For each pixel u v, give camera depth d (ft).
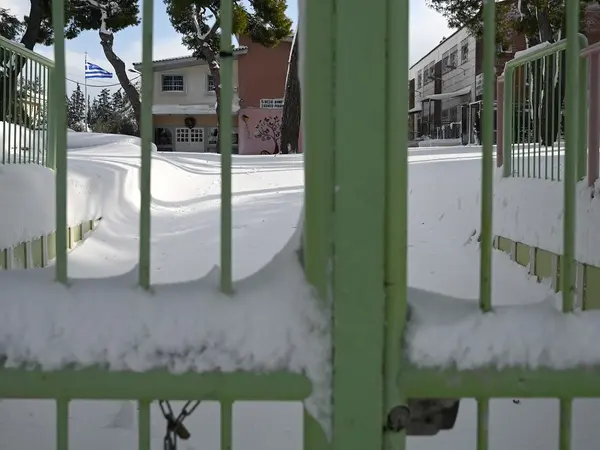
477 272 13.16
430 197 18.49
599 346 3.60
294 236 4.08
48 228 13.51
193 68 89.66
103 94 139.74
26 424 7.55
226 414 3.62
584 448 7.10
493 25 3.64
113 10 49.67
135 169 21.38
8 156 13.09
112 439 7.24
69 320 3.64
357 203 3.52
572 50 3.71
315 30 3.52
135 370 3.57
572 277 3.75
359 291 3.54
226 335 3.61
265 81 86.84
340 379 3.54
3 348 3.59
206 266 13.82
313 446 3.58
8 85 13.65
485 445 3.63
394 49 3.50
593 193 10.19
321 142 3.57
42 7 36.47
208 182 24.27
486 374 3.57
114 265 14.51
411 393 3.59
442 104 97.19
